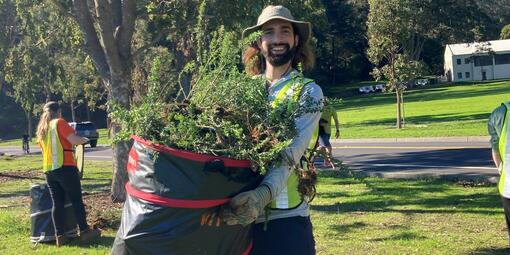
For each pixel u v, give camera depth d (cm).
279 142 286
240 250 301
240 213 273
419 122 3109
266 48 344
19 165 2364
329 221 854
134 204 278
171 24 1158
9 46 1831
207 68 315
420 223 818
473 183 1149
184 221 270
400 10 2698
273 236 316
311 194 321
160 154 271
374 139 2453
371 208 940
